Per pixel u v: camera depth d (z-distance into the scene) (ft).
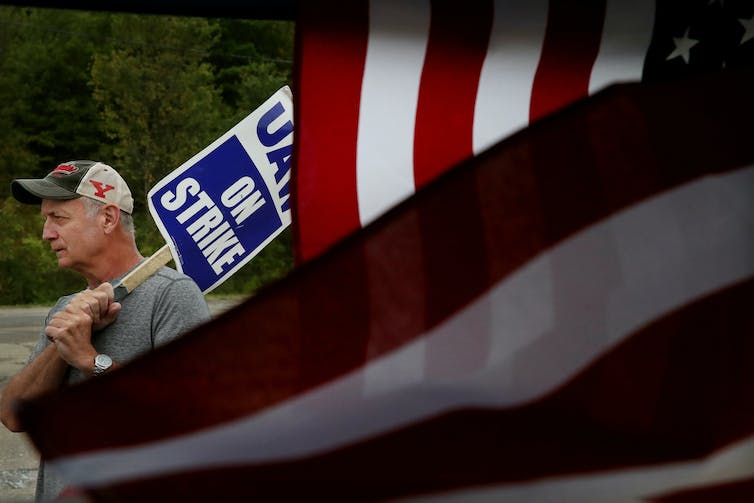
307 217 6.26
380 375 4.02
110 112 103.55
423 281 4.10
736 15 6.27
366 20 6.19
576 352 4.22
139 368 3.68
